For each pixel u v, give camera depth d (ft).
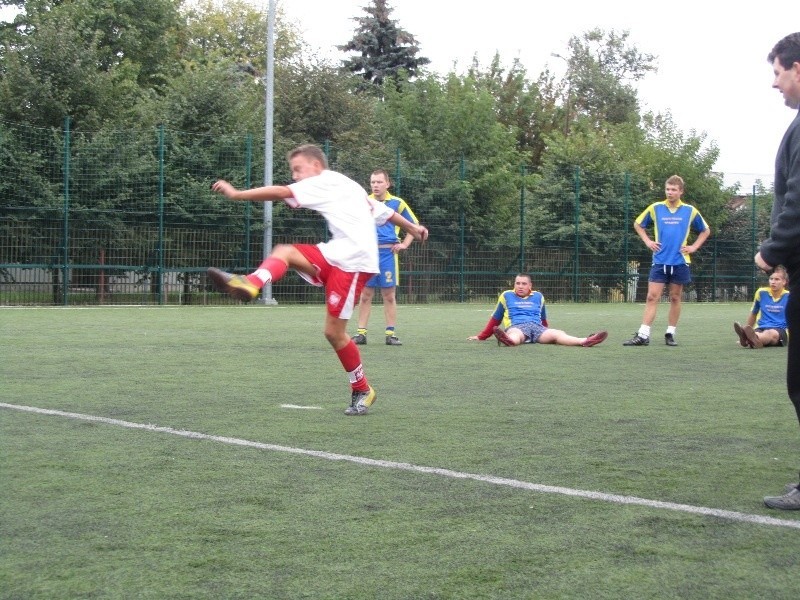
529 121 146.82
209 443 15.23
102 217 63.77
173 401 19.77
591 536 10.38
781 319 36.06
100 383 22.48
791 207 11.57
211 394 20.88
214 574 9.09
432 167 76.48
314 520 10.89
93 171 63.62
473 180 78.07
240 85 98.84
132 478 12.81
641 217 36.27
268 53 66.74
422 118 96.84
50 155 62.54
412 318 52.85
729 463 14.16
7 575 9.03
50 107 72.33
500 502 11.75
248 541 10.11
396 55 163.12
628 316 58.70
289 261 17.46
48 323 43.91
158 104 78.69
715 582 8.96
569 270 82.28
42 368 25.41
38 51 73.82
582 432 16.65
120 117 76.89
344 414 18.35
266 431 16.38
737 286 93.35
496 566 9.37
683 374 26.09
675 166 94.02
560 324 49.73
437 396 21.11
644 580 9.00
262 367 26.23
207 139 68.13
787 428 17.28
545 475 13.24
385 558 9.59
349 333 40.04
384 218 21.26
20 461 13.80
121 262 64.64
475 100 95.04
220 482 12.63
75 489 12.20
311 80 106.22
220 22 165.58
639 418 18.26
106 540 10.11
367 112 109.19
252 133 79.61
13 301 61.72
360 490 12.26
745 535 10.46
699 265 91.40
